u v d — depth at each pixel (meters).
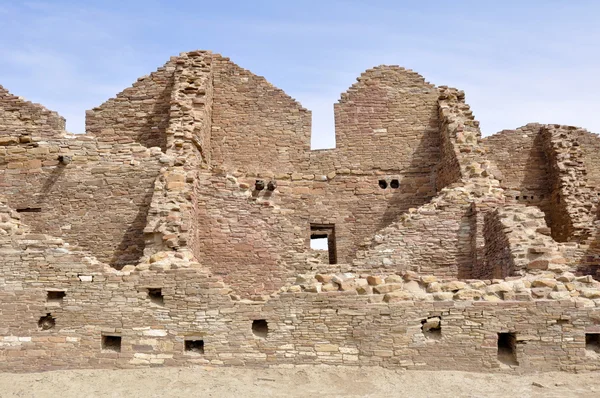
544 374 11.94
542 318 12.15
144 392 11.34
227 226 18.02
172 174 16.77
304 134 24.28
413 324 12.26
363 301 12.38
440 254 17.30
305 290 12.58
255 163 23.80
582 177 26.05
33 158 18.53
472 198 17.69
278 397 11.12
